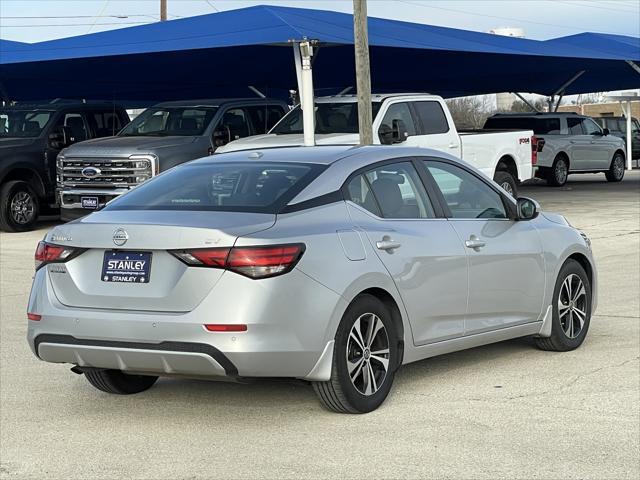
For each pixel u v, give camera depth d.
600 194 26.47
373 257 6.39
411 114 17.53
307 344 5.94
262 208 6.19
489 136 18.84
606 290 11.31
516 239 7.60
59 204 18.27
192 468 5.45
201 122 18.38
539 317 7.86
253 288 5.75
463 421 6.20
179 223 5.97
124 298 5.99
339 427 6.13
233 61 22.58
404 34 21.81
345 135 17.28
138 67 22.70
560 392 6.86
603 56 26.05
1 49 22.06
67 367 8.01
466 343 7.21
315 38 17.50
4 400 6.98
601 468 5.31
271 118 19.56
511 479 5.16
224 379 5.95
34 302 6.30
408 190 7.01
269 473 5.33
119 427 6.28
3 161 18.67
